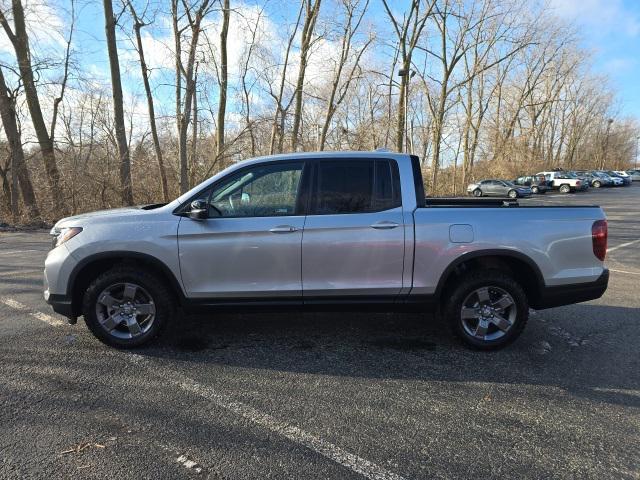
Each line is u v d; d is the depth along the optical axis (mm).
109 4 17531
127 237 4109
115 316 4281
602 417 3199
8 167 18766
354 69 26922
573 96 69750
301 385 3645
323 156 4254
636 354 4324
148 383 3646
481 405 3352
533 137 60562
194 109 20438
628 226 16500
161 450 2760
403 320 5238
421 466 2641
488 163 49688
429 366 4020
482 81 44469
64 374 3791
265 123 21344
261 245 4105
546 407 3332
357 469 2607
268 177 4223
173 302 4324
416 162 4301
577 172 56125
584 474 2576
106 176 19172
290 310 4250
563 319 5395
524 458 2723
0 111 17500
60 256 4152
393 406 3326
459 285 4234
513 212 4223
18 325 4977
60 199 18578
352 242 4109
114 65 18109
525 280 4414
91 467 2592
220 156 21188
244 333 4785
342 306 4219
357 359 4160
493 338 4305
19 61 17766
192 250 4113
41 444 2805
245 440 2877
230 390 3547
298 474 2559
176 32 17469
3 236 14352
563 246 4211
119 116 18656
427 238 4125
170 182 22125
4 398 3373
